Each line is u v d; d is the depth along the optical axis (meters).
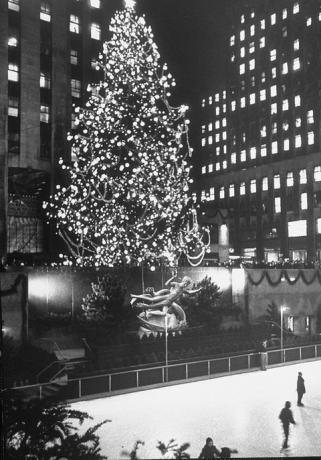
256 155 85.75
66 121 58.59
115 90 37.03
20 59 56.00
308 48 76.94
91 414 19.56
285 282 43.06
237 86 90.25
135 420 18.80
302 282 44.25
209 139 98.12
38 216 54.84
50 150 57.09
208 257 56.72
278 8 82.00
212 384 25.25
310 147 76.38
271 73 83.31
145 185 41.84
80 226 42.84
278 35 82.00
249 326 36.56
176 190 40.84
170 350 29.56
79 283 33.28
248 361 28.45
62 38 59.59
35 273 31.38
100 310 31.59
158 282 37.19
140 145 39.12
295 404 21.14
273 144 82.62
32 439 5.02
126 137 43.12
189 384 25.22
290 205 79.06
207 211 63.03
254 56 86.69
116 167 44.38
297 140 78.56
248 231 87.00
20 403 5.09
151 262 39.56
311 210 75.44
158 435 17.05
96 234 40.47
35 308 31.22
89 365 24.38
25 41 56.47
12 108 54.94
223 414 19.69
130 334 31.03
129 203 43.25
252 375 27.52
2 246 48.41
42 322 30.78
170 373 25.03
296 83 78.75
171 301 33.81
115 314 31.84
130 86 37.94
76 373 23.00
